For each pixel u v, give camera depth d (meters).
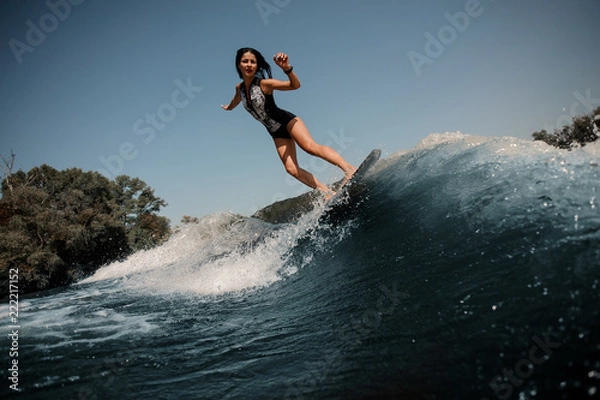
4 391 1.90
